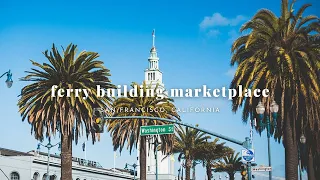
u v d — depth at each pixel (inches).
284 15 1293.1
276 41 1288.1
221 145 2783.0
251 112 1397.6
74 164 3727.9
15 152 3238.2
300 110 1309.1
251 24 1300.4
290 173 1251.2
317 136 1531.7
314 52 1240.8
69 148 1678.2
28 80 1700.3
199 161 2920.8
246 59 1294.3
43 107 1670.8
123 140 1993.1
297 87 1238.3
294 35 1251.8
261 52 1275.8
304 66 1250.0
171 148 2132.1
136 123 1983.3
